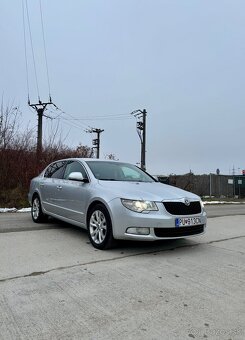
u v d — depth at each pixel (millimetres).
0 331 3158
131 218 5555
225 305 3811
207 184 32844
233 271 5031
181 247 6457
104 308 3664
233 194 33969
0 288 4145
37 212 8617
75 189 6887
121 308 3674
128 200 5660
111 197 5859
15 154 15141
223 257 5820
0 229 7691
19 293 4004
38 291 4078
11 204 13383
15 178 14695
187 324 3359
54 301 3811
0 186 14375
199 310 3668
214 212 14258
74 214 6887
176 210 5766
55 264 5113
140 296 4000
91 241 6230
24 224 8430
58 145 17766
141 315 3523
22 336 3080
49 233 7332
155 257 5648
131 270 4930
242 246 6777
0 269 4828
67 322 3346
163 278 4633
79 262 5242
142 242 6691
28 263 5129
